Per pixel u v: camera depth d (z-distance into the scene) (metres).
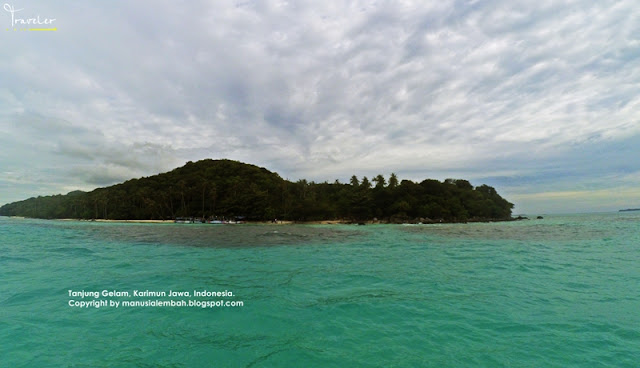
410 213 101.56
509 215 121.06
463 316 8.58
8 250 22.59
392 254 22.38
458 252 23.50
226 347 6.62
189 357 6.19
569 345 6.81
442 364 6.00
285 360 6.09
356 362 6.04
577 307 9.36
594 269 15.80
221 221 98.31
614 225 63.97
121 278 13.22
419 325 7.91
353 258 20.22
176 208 114.56
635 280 13.09
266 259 19.69
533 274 14.45
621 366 5.96
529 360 6.18
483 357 6.28
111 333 7.32
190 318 8.31
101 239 34.00
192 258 19.95
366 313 8.79
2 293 10.60
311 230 58.28
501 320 8.26
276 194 109.44
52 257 19.36
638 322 8.12
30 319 8.16
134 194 120.38
